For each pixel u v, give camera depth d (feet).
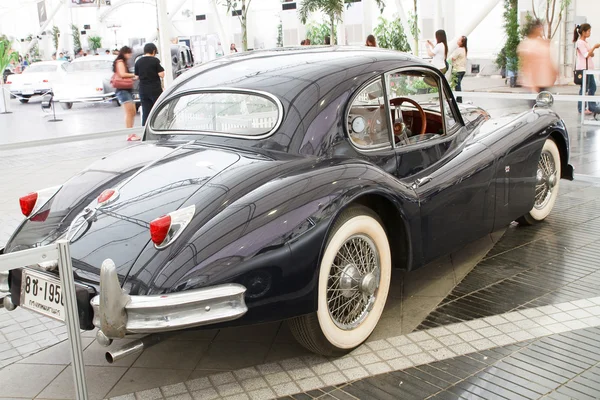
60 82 53.93
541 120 14.16
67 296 7.02
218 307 7.81
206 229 8.09
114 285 7.41
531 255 13.42
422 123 12.10
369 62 10.87
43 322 11.58
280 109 9.83
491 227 12.66
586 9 46.24
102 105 57.93
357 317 9.73
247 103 10.19
